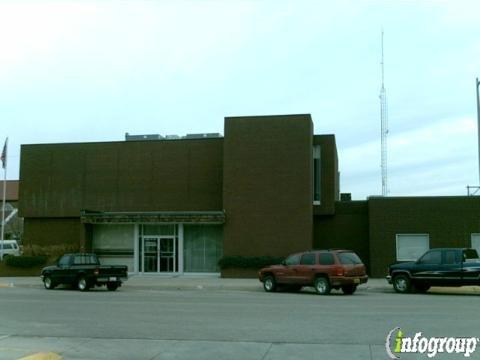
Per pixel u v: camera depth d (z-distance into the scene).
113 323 13.83
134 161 36.97
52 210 37.59
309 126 32.78
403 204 32.47
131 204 36.69
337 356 9.74
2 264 35.41
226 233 32.91
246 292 24.66
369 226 33.16
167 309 16.77
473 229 31.66
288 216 32.38
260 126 33.19
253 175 32.97
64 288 27.39
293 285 24.55
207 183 35.84
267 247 32.41
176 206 36.09
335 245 34.59
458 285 23.16
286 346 10.66
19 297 21.31
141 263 34.91
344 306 17.52
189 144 36.41
